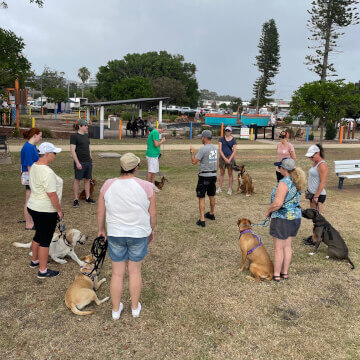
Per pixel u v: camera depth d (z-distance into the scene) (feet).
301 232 20.35
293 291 13.57
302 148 68.64
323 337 10.81
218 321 11.51
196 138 86.02
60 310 11.87
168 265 15.58
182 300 12.71
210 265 15.70
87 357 9.68
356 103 63.77
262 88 198.59
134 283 11.16
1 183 30.40
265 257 14.24
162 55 270.05
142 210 10.52
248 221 15.34
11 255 15.97
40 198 13.09
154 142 27.91
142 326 11.12
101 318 11.51
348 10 109.70
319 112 63.98
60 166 39.55
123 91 195.83
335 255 16.30
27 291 13.00
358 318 11.89
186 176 36.60
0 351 9.79
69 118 149.59
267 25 189.67
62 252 15.35
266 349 10.18
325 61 117.50
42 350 9.90
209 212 22.43
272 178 36.60
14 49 60.39
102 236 11.82
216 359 9.72
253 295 13.20
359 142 90.07
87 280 12.60
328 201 27.61
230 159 27.68
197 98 281.13
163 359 9.67
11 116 78.33
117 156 47.83
